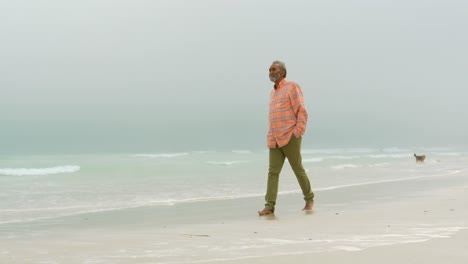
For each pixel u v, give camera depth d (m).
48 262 2.88
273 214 5.65
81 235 4.19
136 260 2.82
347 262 2.55
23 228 4.87
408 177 12.70
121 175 14.42
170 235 3.95
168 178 13.02
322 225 4.32
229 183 11.34
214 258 2.78
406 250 2.82
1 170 15.18
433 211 5.11
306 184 5.96
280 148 5.92
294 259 2.66
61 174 14.98
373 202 6.61
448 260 2.55
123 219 5.53
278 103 5.92
